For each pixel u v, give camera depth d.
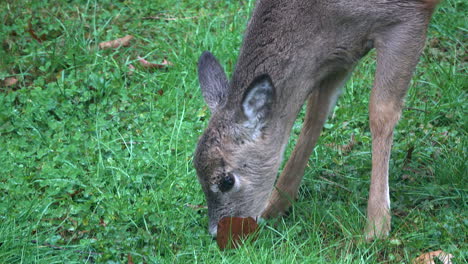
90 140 10.60
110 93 11.61
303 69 8.44
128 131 10.82
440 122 10.92
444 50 12.52
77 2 13.76
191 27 13.06
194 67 11.95
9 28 12.91
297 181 9.17
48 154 10.30
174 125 10.57
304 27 8.34
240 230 8.45
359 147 10.47
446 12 13.00
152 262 8.26
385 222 8.52
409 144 10.22
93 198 9.38
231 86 8.44
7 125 10.93
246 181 8.42
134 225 8.98
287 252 8.06
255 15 8.56
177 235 8.73
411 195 9.31
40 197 9.46
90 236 8.87
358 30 8.42
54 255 8.47
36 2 13.59
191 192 9.47
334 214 8.91
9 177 9.77
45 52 12.42
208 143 8.27
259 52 8.36
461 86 11.43
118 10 13.66
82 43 12.55
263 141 8.34
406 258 8.14
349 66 8.79
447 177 9.45
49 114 11.26
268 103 8.06
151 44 12.67
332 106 9.09
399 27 8.34
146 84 11.91
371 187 8.57
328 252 8.26
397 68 8.43
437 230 8.53
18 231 8.59
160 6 13.70
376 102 8.55
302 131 9.12
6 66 12.16
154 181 9.74
